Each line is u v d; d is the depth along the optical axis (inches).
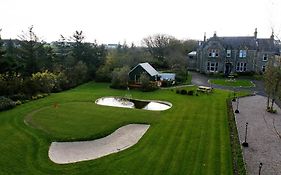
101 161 761.0
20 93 1537.9
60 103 1448.1
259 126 1112.2
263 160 794.2
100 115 1206.3
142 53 3275.1
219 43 2851.9
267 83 1338.6
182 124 1093.8
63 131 988.6
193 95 1733.5
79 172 699.4
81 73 2405.3
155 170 706.2
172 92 1855.3
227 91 1897.1
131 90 1967.3
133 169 712.4
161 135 963.3
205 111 1309.1
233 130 1020.5
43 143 884.0
